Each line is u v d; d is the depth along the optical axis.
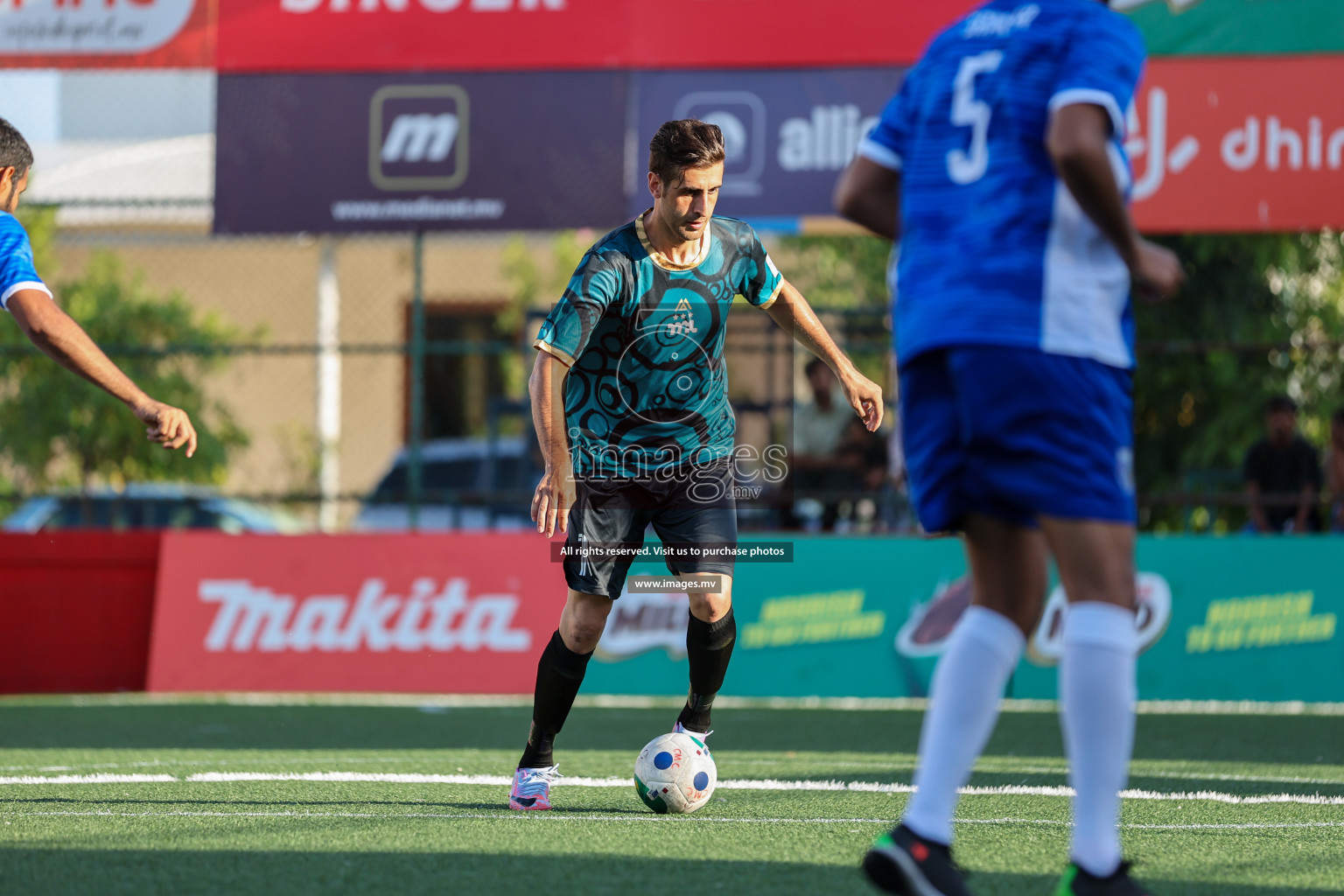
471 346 30.80
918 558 29.70
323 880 10.18
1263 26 29.06
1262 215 29.08
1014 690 29.12
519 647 29.92
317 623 30.27
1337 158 28.95
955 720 9.02
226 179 30.44
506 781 16.72
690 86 29.91
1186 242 37.59
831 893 9.77
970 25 9.65
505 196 30.08
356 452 63.53
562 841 11.92
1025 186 8.88
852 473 33.22
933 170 9.38
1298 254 37.06
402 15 30.30
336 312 48.75
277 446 60.19
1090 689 8.75
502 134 30.11
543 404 12.97
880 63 29.61
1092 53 8.81
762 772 18.11
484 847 11.58
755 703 30.27
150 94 33.84
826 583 29.73
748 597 29.70
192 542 30.78
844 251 47.41
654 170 12.91
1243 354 37.81
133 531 30.94
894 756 20.41
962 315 8.85
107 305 44.66
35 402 39.03
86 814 13.58
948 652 9.28
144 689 30.47
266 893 9.73
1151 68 29.34
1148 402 38.50
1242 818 13.87
